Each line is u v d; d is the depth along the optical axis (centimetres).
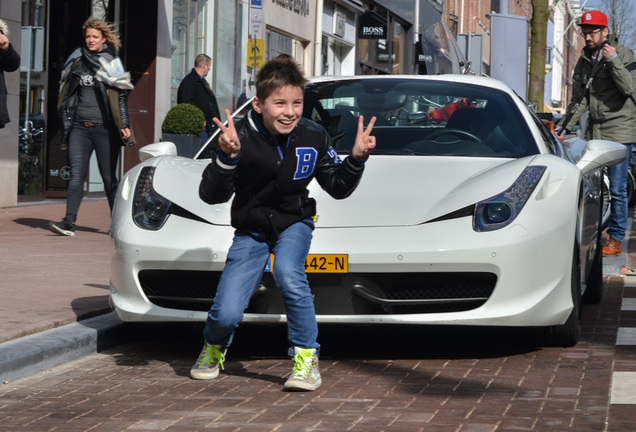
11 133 1306
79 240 973
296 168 425
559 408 402
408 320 478
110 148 1001
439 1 4012
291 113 413
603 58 891
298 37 2502
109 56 991
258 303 488
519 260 477
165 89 1720
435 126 590
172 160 555
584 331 583
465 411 400
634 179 1773
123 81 988
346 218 485
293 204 436
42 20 1405
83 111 995
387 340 558
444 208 488
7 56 912
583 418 385
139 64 1686
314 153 428
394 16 3478
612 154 598
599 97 907
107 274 752
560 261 494
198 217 499
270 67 412
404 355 518
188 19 1873
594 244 656
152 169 536
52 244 930
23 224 1111
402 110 605
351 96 622
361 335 574
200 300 492
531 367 484
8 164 1305
